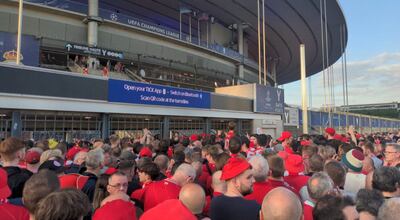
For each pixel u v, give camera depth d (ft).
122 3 182.39
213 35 200.13
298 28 228.84
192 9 186.29
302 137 39.42
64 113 55.01
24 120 49.78
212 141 34.22
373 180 12.08
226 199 10.93
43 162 16.83
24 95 48.49
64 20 110.52
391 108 449.06
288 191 7.62
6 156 14.44
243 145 25.43
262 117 104.12
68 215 6.59
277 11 196.44
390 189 11.57
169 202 8.54
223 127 90.89
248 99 99.25
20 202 12.25
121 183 11.26
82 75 56.44
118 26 123.65
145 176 15.24
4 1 97.45
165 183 13.69
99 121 60.23
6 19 98.94
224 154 16.71
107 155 19.95
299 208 7.30
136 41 131.54
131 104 64.49
